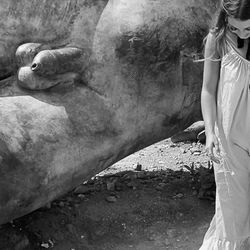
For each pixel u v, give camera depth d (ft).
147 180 17.99
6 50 14.64
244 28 11.27
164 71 14.98
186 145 21.26
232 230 12.73
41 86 14.21
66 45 14.78
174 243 15.30
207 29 15.39
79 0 14.83
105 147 14.56
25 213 13.79
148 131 15.34
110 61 14.61
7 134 13.39
